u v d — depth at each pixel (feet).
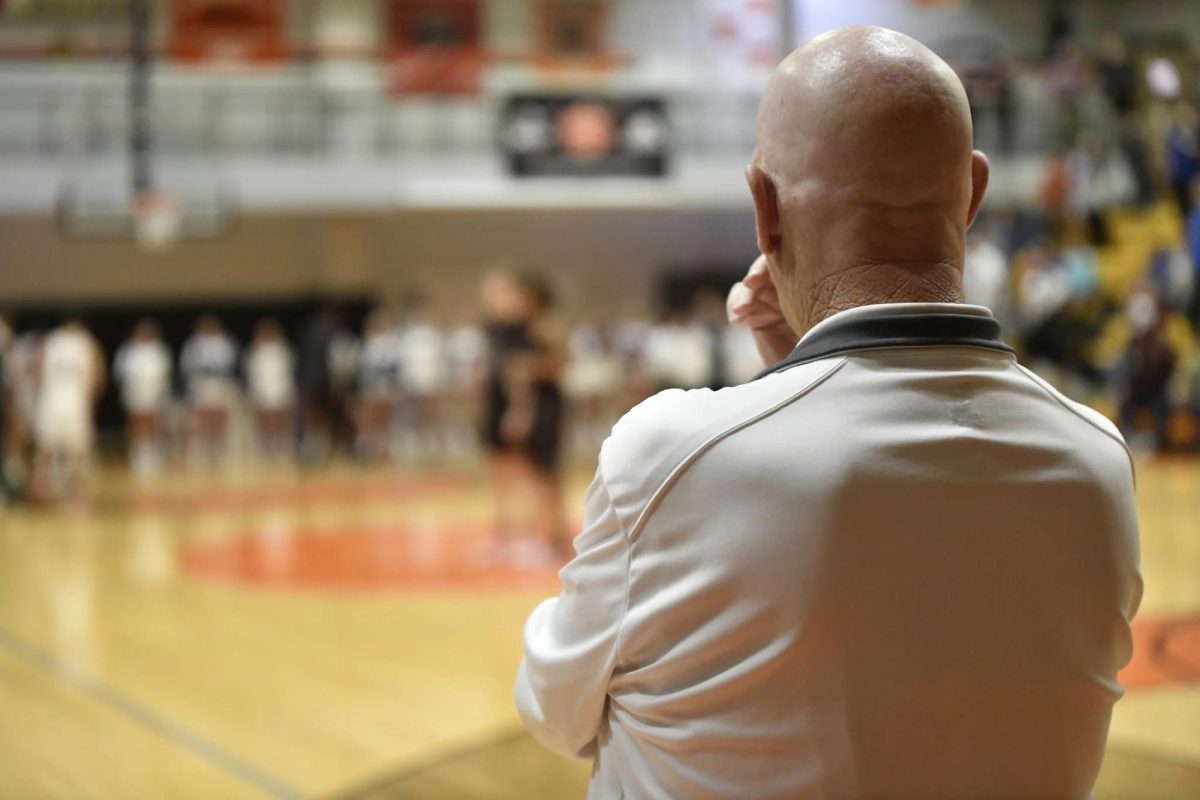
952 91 3.71
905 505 3.42
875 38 3.75
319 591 24.06
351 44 59.72
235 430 56.08
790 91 3.80
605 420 54.44
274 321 61.41
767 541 3.42
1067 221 51.21
